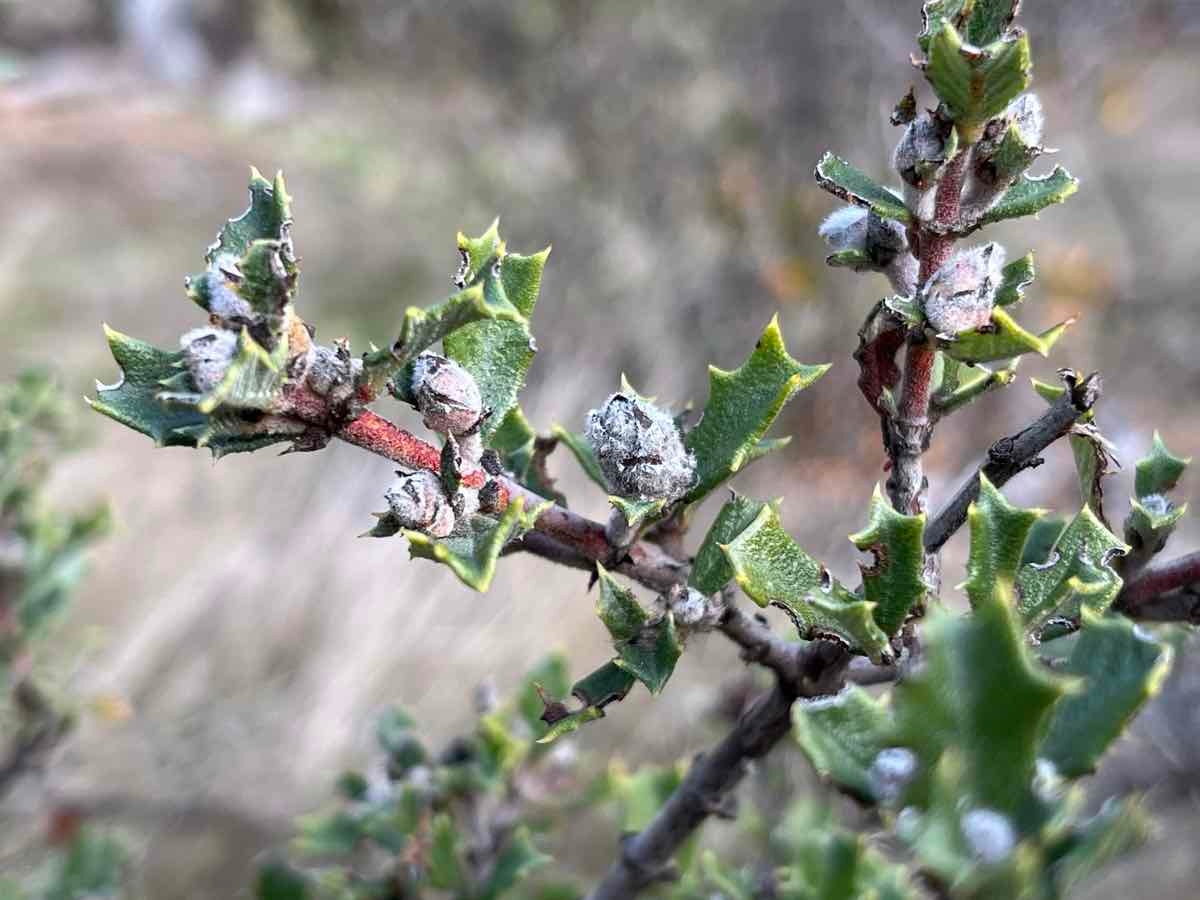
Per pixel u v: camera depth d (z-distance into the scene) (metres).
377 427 1.13
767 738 1.40
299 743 5.12
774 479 6.79
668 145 8.09
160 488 6.55
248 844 4.51
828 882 1.91
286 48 11.34
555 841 4.29
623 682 1.20
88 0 13.95
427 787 2.33
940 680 0.71
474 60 9.10
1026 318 7.29
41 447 2.74
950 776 0.71
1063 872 0.76
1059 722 0.88
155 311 9.45
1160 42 8.51
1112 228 8.22
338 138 10.72
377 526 1.14
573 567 1.29
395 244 9.81
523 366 1.25
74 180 10.98
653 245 7.93
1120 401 6.76
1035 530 1.55
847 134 7.67
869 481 6.70
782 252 7.51
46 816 3.57
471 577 1.03
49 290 9.40
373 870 2.87
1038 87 8.25
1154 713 3.67
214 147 11.96
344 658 5.50
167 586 5.91
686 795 1.54
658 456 1.23
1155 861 4.10
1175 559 1.38
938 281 1.16
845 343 7.07
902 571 1.14
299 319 1.07
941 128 1.14
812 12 7.62
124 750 4.73
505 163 9.09
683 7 8.02
